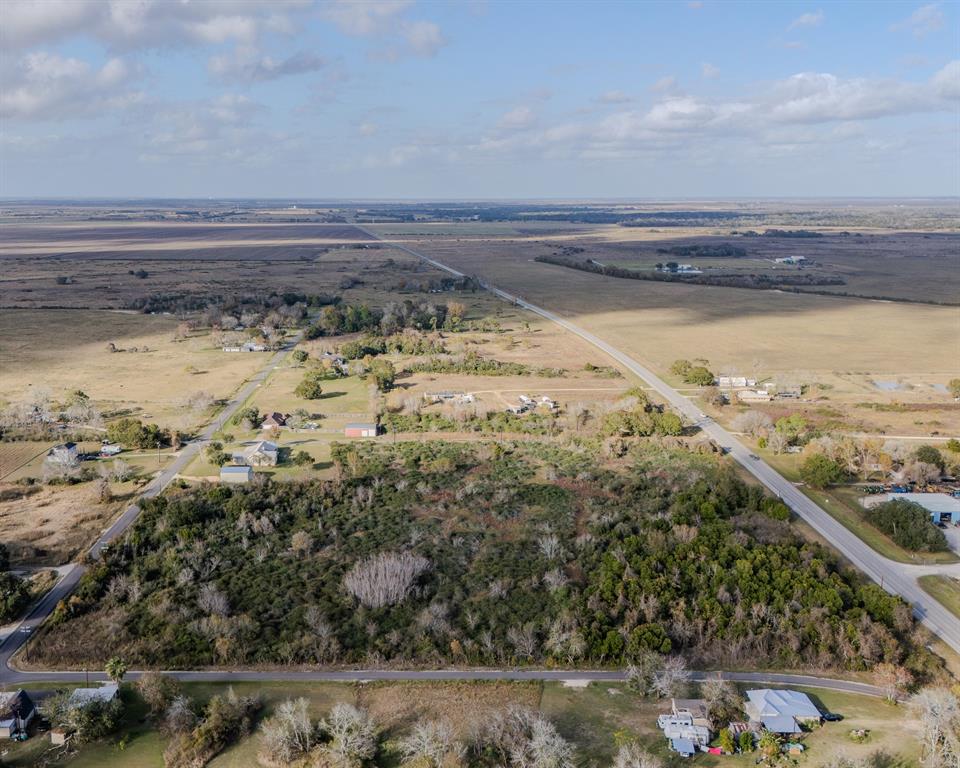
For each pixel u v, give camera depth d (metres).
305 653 88.88
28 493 132.00
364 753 72.31
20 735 76.00
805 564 104.81
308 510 125.56
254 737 76.12
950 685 84.25
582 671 87.44
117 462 139.50
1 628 93.75
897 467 144.88
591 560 109.56
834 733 76.94
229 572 107.00
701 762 72.81
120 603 99.06
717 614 94.12
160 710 79.38
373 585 99.62
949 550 115.06
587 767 71.62
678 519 118.75
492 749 73.69
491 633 93.00
